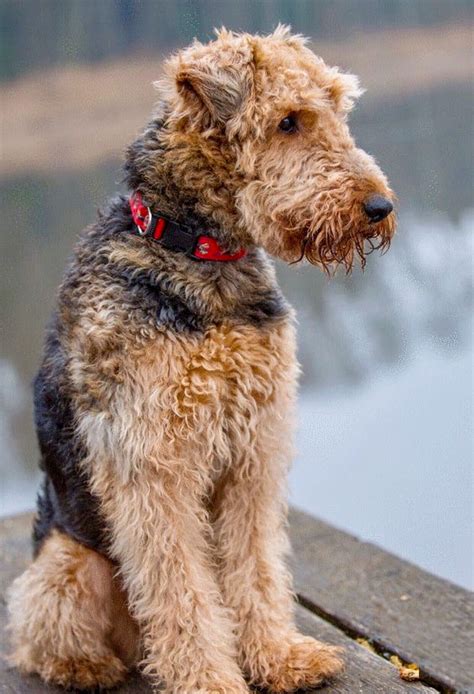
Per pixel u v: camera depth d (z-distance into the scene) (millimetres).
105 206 3635
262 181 3346
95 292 3354
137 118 12766
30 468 7148
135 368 3219
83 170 12422
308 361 8391
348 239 3348
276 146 3357
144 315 3246
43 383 3691
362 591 4293
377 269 10320
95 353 3309
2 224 11359
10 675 3834
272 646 3537
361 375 8195
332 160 3363
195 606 3369
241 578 3607
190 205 3344
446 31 18562
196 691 3324
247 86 3312
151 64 12945
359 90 3658
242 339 3264
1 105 12953
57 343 3598
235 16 12812
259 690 3545
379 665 3650
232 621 3559
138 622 3576
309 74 3418
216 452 3355
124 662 3801
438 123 15344
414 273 10102
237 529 3607
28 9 13117
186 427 3248
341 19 17156
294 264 3533
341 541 4785
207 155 3311
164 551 3328
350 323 8953
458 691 3496
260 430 3418
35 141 12930
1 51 13086
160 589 3357
